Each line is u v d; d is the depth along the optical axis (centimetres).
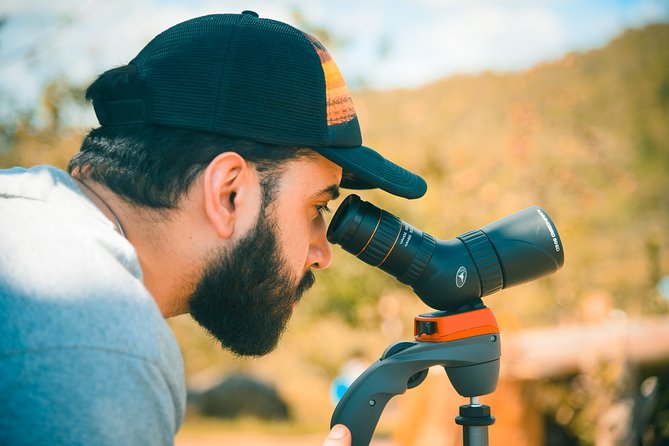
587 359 362
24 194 109
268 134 124
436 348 149
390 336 649
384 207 612
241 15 132
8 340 92
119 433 92
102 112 128
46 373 91
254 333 129
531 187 678
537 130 728
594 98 1527
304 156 129
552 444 396
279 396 945
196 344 801
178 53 126
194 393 934
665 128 1454
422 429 334
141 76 127
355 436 147
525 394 357
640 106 1526
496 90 1296
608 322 405
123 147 123
